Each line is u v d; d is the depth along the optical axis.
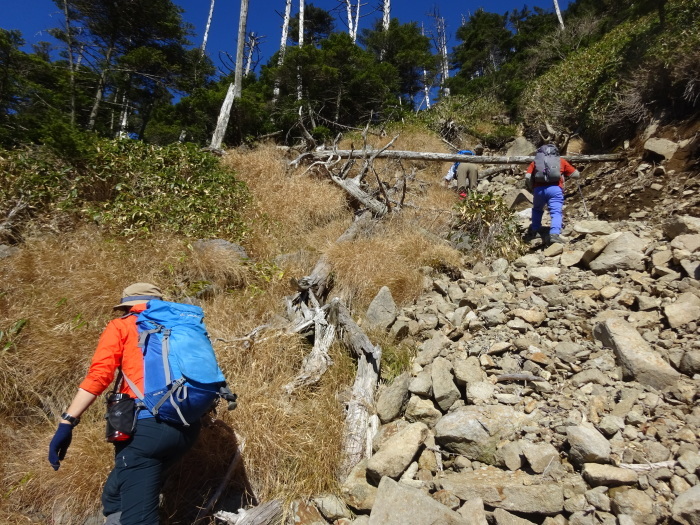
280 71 15.33
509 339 3.80
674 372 3.01
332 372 3.68
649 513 2.23
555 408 3.03
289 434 3.09
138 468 2.25
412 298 4.96
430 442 3.03
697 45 7.20
